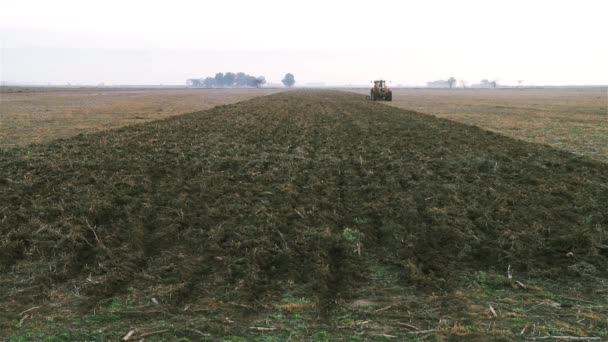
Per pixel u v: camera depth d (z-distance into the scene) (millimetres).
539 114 33094
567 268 6426
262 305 5484
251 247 7059
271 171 11586
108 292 5809
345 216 8500
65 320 5156
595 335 4840
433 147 15352
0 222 7883
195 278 6195
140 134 18062
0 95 67312
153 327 4996
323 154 14156
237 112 30219
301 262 6641
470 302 5582
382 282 6164
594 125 24469
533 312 5340
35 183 10180
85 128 21344
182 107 39188
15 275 6309
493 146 15734
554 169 12125
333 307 5488
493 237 7449
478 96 83438
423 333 4887
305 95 71125
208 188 10062
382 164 12484
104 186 9883
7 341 4688
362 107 37625
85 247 7129
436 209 8453
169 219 8109
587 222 7914
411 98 69250
